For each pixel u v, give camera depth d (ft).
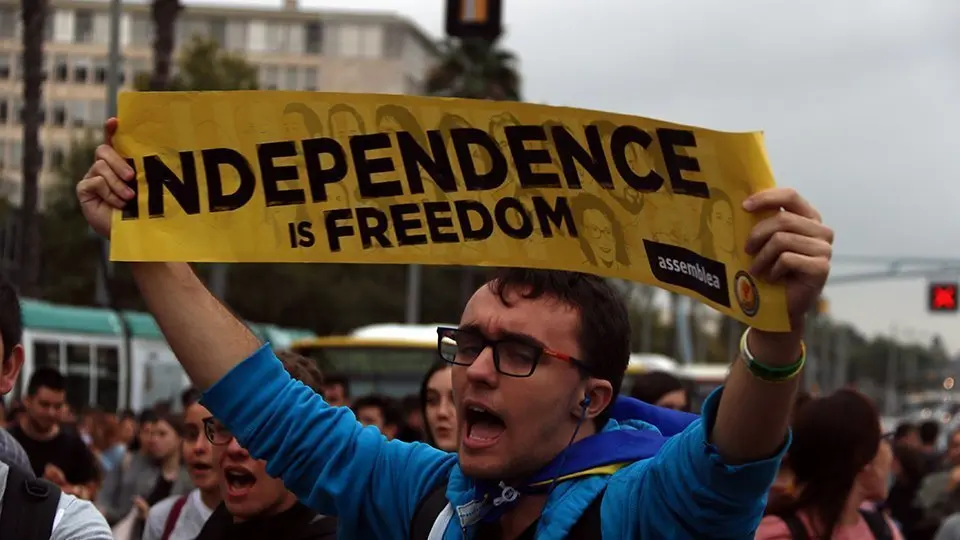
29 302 61.21
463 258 7.68
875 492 14.97
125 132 8.02
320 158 7.90
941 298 96.73
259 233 7.91
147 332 71.56
